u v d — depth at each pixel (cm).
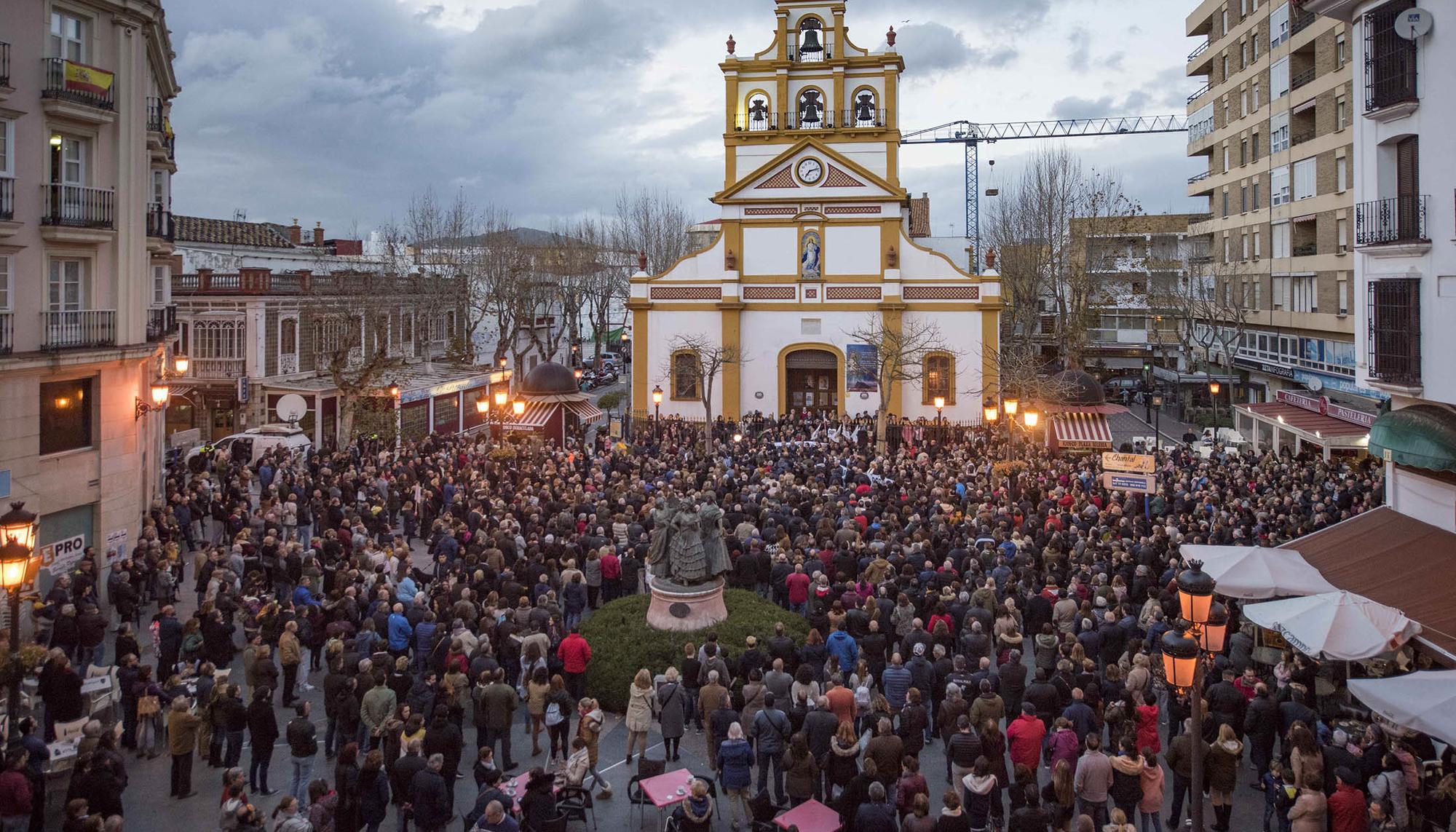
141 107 2238
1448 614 1342
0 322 1888
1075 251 5803
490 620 1586
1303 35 4209
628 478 2778
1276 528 2078
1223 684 1336
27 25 1939
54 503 2009
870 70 4747
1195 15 5562
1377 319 1747
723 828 1279
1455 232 1567
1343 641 1276
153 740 1477
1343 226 3916
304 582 1761
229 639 1652
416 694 1383
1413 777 1162
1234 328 5056
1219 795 1221
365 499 2570
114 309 2158
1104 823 1166
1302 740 1149
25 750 1177
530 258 6538
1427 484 1714
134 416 2239
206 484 2645
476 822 1116
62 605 1688
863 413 4578
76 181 2098
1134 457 2273
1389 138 1711
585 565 2100
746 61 4791
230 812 1051
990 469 2955
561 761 1397
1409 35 1617
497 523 2186
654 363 4709
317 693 1688
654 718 1606
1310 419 3356
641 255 4731
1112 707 1288
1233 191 5072
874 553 1931
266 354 4081
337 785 1159
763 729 1291
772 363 4662
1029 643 1867
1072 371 3659
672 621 1762
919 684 1439
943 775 1402
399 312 5041
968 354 4519
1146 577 1775
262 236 5709
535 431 4178
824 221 4572
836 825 1112
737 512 2312
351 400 3547
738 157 4784
